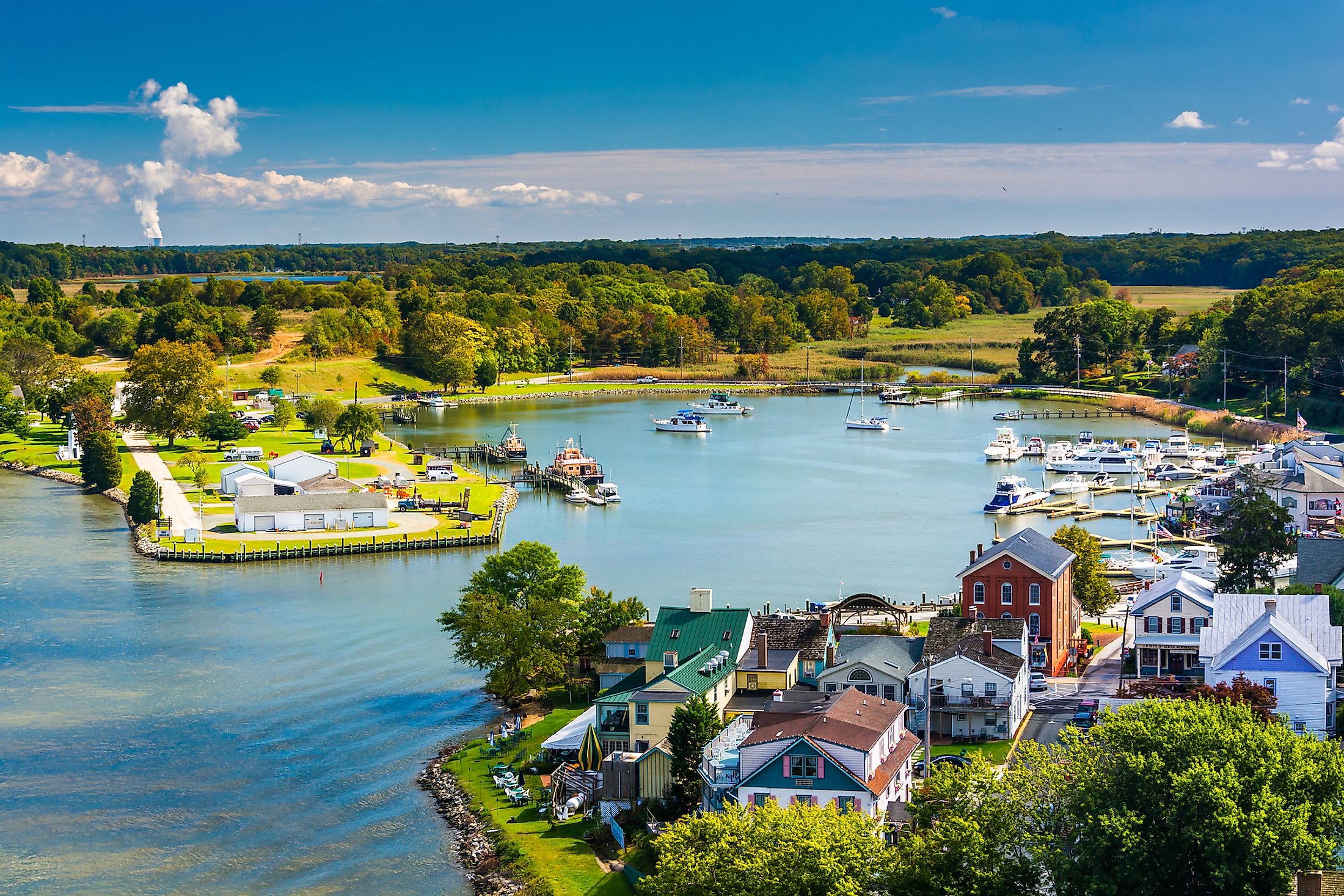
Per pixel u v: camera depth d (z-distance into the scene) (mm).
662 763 99188
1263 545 140750
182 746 114938
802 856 70375
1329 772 71875
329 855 94375
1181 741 72438
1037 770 76625
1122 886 68375
